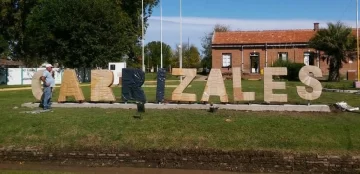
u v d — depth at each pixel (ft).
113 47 164.96
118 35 166.30
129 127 50.26
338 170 42.34
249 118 52.54
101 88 63.82
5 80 176.55
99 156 46.14
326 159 42.93
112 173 42.73
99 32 161.68
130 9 196.54
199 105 60.23
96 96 63.93
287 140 46.06
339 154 43.34
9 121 53.98
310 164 43.01
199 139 47.16
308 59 190.08
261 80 161.89
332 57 149.48
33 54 204.03
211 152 44.91
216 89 61.05
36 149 47.55
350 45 145.48
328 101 69.26
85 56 163.02
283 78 159.63
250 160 44.01
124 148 46.55
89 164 45.80
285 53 192.13
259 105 58.75
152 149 45.96
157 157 45.39
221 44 197.16
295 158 43.39
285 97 59.98
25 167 45.14
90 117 54.39
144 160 45.50
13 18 189.37
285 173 42.55
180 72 62.23
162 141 47.21
